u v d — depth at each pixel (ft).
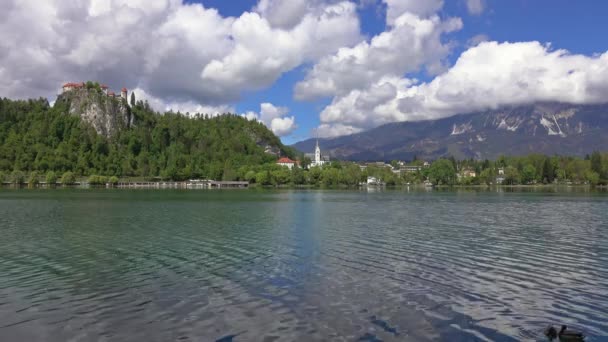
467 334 70.13
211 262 120.26
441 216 260.62
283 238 164.35
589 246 147.23
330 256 128.88
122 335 69.46
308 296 88.53
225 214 270.67
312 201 429.38
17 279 101.40
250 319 75.97
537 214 275.80
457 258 126.21
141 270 110.52
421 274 106.93
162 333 70.18
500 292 91.91
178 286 95.81
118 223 214.28
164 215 260.83
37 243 150.71
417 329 72.02
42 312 79.25
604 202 407.23
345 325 73.46
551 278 103.55
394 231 186.09
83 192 631.97
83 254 131.23
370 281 99.96
